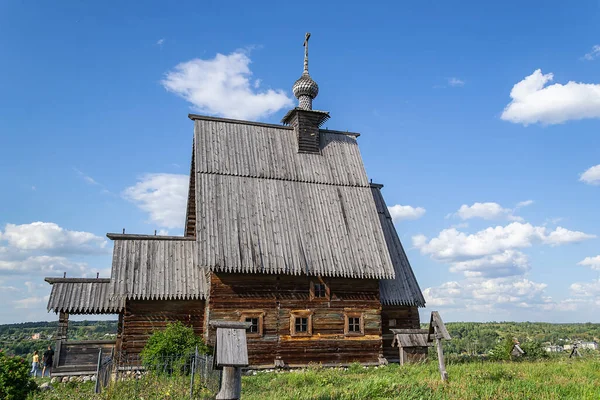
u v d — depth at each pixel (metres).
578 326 169.50
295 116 34.53
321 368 26.12
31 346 60.34
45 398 18.91
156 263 28.78
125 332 26.67
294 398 15.71
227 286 27.06
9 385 16.75
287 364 27.16
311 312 28.17
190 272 28.88
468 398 14.77
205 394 16.11
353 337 28.59
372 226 31.23
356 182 33.25
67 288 27.27
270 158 32.50
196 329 27.91
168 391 17.17
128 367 24.94
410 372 21.73
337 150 34.84
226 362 12.50
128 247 29.19
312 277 28.61
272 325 27.38
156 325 27.31
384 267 29.48
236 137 32.78
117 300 27.39
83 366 25.69
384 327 31.44
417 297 32.12
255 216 29.08
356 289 29.34
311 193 31.56
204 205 28.44
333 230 30.16
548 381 17.84
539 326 166.62
